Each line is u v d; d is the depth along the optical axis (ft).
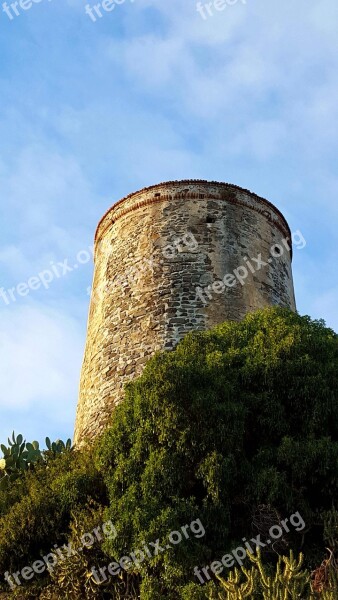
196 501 33.06
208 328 48.57
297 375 36.40
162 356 39.09
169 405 34.22
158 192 57.00
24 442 47.96
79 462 40.29
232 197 56.75
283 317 41.16
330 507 33.53
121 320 51.31
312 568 31.48
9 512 39.19
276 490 31.99
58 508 37.24
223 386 35.37
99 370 50.31
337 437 35.53
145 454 34.35
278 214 59.72
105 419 46.60
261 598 26.55
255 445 35.29
